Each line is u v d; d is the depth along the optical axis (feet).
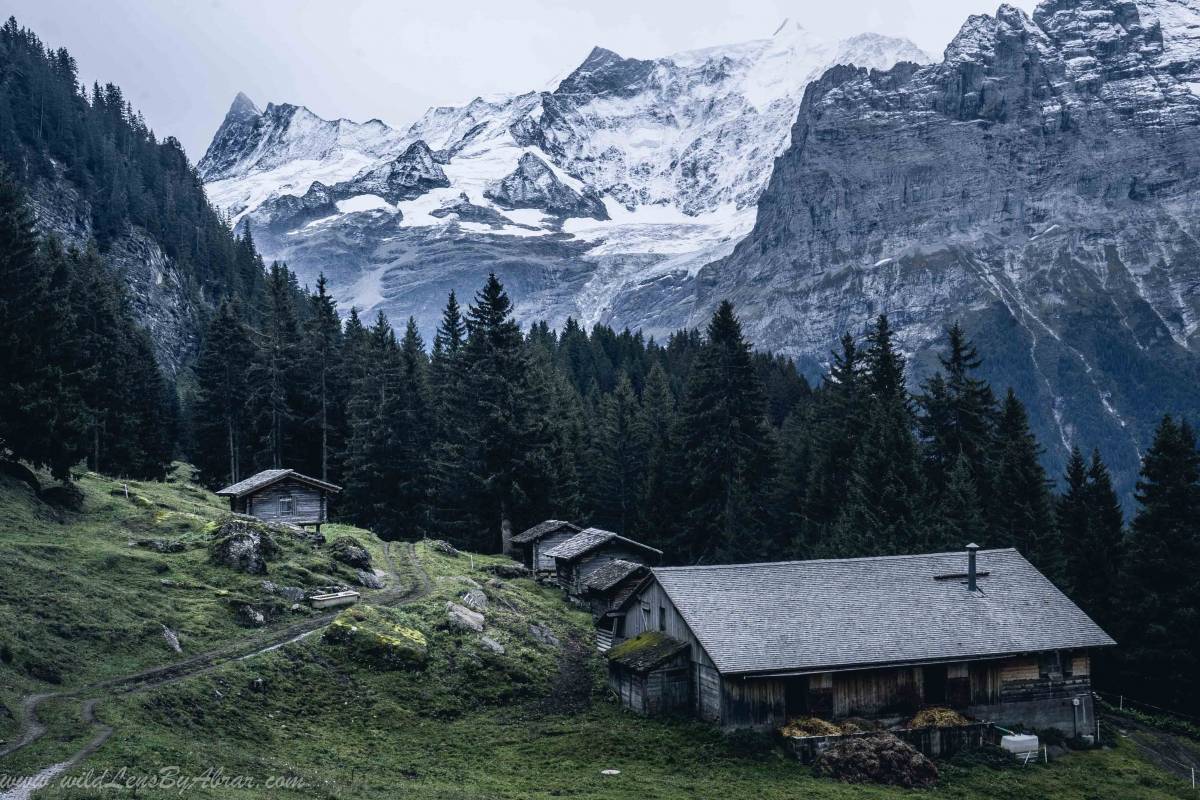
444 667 165.78
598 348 586.86
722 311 286.46
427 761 131.95
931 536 225.15
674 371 574.56
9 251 210.38
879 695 155.63
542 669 177.06
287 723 134.31
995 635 161.68
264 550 194.70
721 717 149.59
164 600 162.09
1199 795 142.92
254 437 345.51
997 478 243.60
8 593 140.97
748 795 127.85
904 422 246.88
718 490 280.92
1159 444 207.31
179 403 506.07
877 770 139.54
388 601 193.67
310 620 172.86
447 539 294.05
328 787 108.68
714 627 156.46
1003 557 180.96
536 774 132.57
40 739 102.89
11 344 198.90
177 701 125.90
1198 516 200.34
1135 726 182.09
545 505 290.76
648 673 157.48
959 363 271.28
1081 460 249.96
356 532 267.80
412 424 316.81
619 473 340.18
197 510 239.09
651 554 238.27
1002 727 158.81
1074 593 224.94
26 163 638.94
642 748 145.38
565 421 346.74
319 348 342.85
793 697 153.07
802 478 293.43
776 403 509.76
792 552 271.49
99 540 184.55
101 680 128.06
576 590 231.71
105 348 296.51
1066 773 148.25
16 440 199.93
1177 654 192.65
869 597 167.22
